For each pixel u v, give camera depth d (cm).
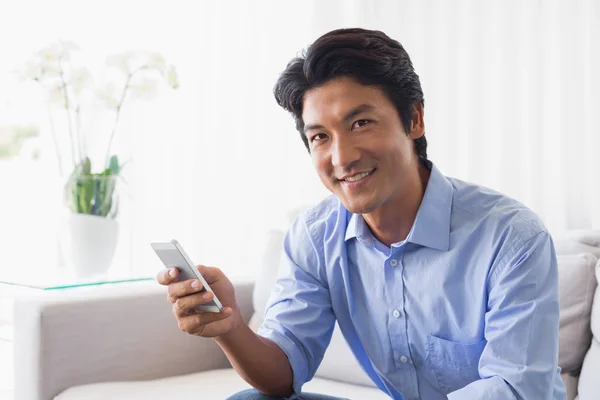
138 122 305
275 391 131
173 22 311
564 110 310
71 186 206
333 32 113
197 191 314
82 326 182
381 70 110
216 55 315
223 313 118
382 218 125
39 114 326
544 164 315
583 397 162
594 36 306
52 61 215
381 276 130
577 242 185
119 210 211
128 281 204
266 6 320
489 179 322
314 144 116
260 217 321
